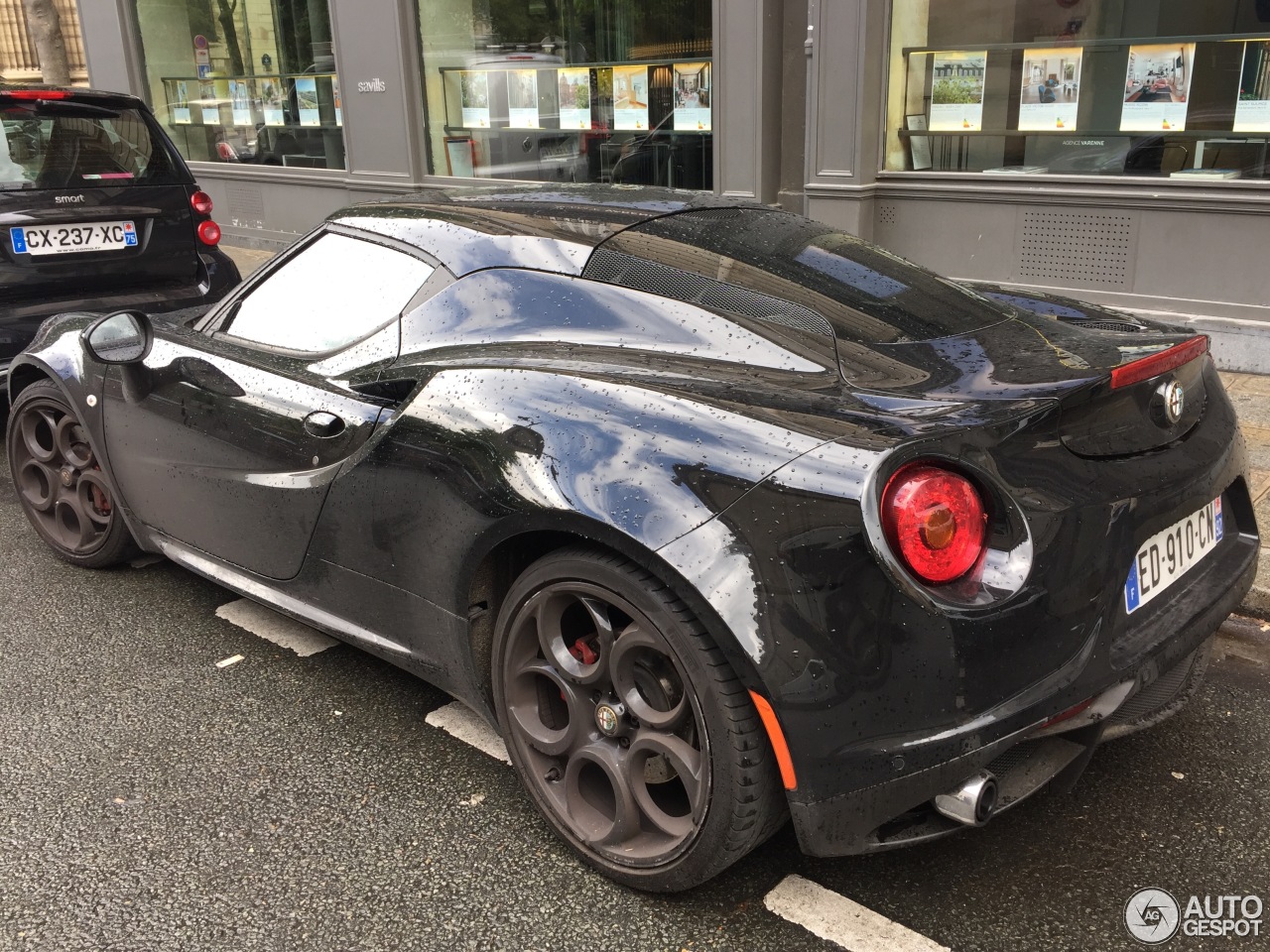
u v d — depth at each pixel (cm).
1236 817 254
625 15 781
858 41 654
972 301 267
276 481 296
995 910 224
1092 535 204
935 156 683
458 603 249
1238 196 572
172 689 321
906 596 187
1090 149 629
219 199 1117
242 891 233
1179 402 232
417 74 909
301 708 310
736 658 195
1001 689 194
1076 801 261
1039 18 628
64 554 411
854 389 215
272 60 1028
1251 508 262
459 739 293
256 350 316
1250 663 329
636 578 208
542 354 247
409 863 242
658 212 285
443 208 297
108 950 216
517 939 218
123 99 555
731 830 205
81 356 371
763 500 196
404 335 276
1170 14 588
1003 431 196
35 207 514
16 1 1812
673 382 222
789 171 722
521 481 224
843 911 224
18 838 252
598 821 238
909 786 194
